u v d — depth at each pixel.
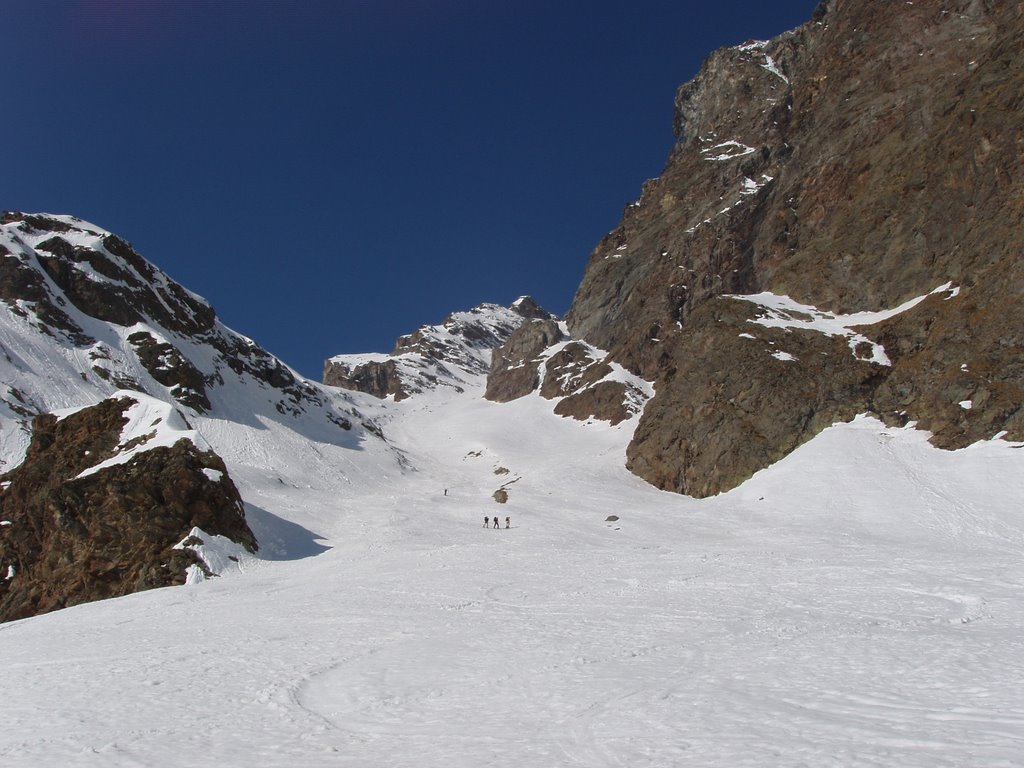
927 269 77.69
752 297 89.25
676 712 12.36
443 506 74.69
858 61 112.19
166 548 48.69
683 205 149.12
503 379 171.62
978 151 75.88
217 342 114.31
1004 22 91.56
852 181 96.94
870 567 33.44
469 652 19.58
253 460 85.00
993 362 62.53
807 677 14.59
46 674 20.16
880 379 70.88
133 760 11.51
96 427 60.78
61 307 94.00
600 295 161.50
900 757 9.21
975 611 22.41
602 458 96.75
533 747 10.95
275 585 40.03
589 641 20.27
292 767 10.73
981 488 53.81
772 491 62.84
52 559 50.56
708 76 166.62
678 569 35.91
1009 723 10.49
